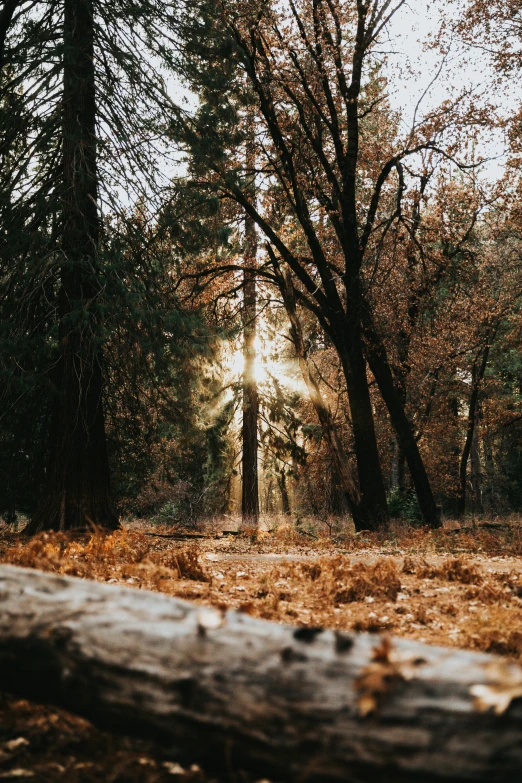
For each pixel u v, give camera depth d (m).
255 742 2.21
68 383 14.87
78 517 14.48
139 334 14.83
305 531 18.58
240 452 29.38
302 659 2.30
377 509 19.55
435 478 28.88
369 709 2.06
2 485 16.42
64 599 2.96
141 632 2.62
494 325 26.94
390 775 1.97
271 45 19.09
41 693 2.81
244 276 23.08
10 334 14.16
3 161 15.41
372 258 22.53
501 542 15.25
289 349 27.44
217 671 2.37
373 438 19.94
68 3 14.95
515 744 1.84
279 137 19.50
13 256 14.37
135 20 15.10
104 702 2.56
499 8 18.50
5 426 15.84
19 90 15.82
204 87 16.73
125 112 15.10
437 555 13.42
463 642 5.45
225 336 16.12
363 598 7.22
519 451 34.44
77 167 14.81
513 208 21.42
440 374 28.28
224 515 24.73
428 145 19.67
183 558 8.26
